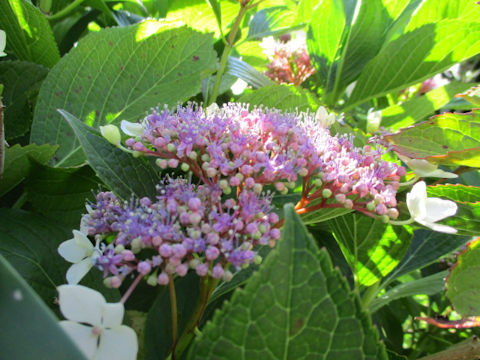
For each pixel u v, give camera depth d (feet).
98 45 0.75
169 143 0.57
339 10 1.13
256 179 0.56
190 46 0.77
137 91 0.77
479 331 0.93
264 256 0.64
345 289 0.36
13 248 0.57
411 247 0.84
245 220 0.50
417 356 0.98
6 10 0.83
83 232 0.55
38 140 0.75
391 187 0.59
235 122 0.58
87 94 0.76
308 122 0.63
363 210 0.60
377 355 0.37
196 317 0.52
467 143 0.66
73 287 0.40
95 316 0.40
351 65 1.17
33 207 0.71
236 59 1.01
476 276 0.65
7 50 0.92
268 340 0.35
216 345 0.35
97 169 0.56
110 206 0.54
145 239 0.47
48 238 0.60
